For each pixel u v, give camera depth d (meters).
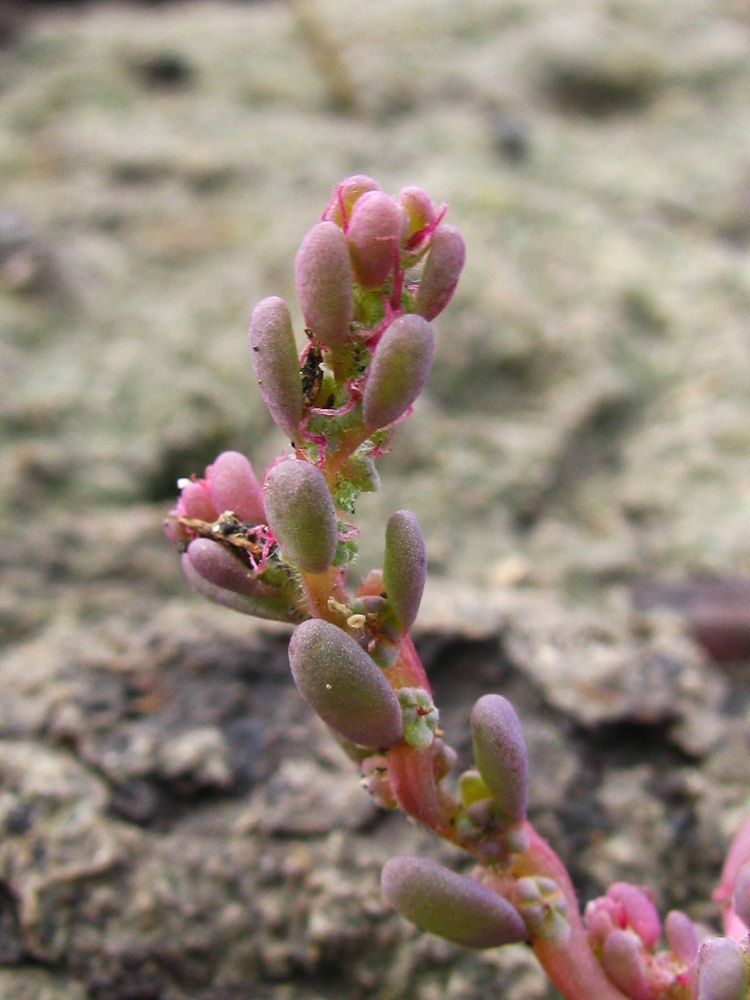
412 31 0.23
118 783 0.09
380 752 0.06
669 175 0.21
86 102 0.21
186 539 0.06
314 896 0.08
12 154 0.19
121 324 0.16
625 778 0.09
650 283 0.17
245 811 0.09
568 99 0.23
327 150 0.20
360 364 0.05
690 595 0.12
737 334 0.16
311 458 0.05
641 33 0.24
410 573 0.05
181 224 0.18
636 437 0.15
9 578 0.11
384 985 0.08
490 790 0.05
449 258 0.05
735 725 0.10
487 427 0.15
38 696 0.09
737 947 0.05
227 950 0.08
